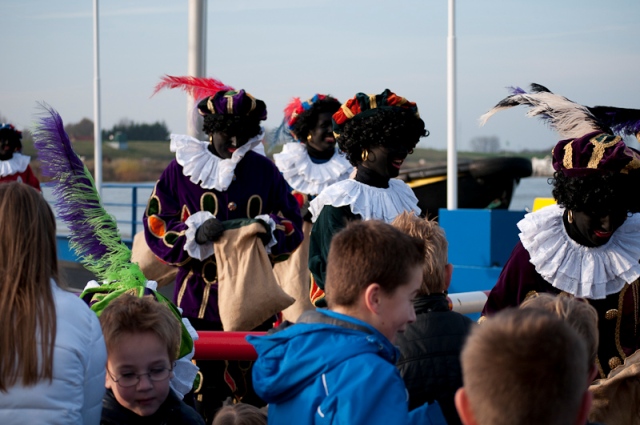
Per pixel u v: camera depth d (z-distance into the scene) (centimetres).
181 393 313
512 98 352
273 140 638
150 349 260
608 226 319
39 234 229
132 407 263
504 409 171
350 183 383
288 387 227
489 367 173
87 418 236
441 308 269
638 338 338
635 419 310
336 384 219
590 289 329
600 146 311
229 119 438
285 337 232
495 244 702
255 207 452
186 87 472
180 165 448
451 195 983
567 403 172
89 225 328
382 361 223
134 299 271
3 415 221
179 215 448
